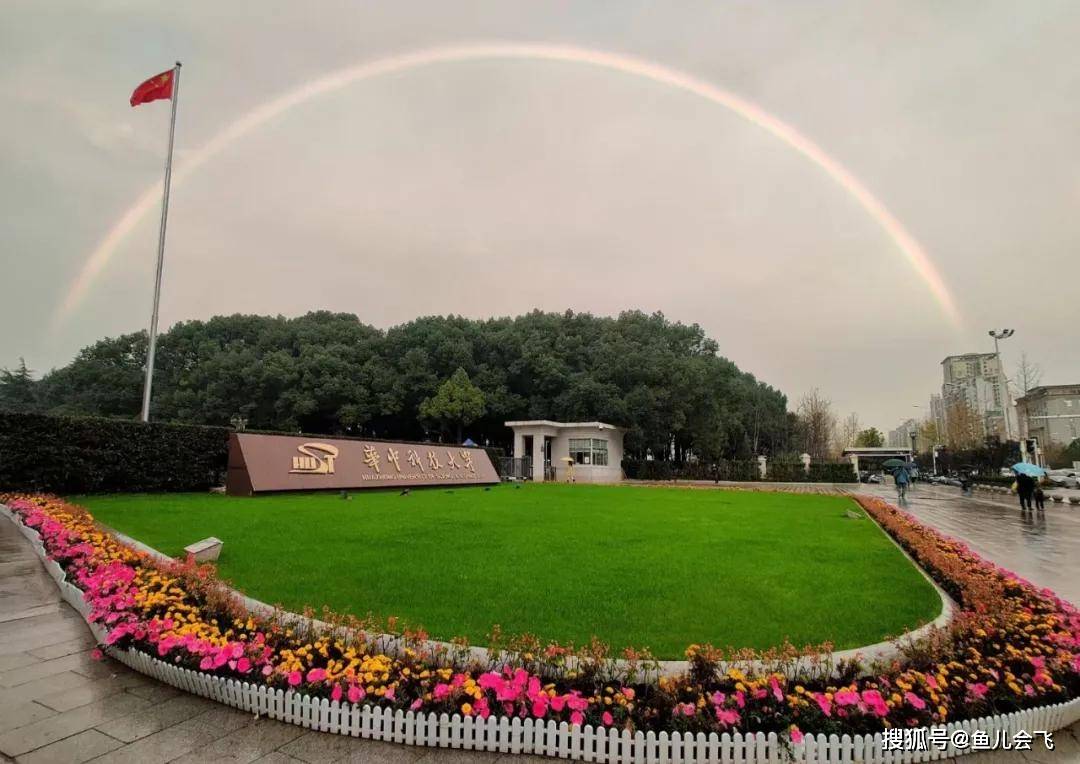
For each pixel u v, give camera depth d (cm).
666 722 335
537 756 330
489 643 462
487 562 760
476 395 4062
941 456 5231
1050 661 412
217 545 736
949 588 668
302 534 939
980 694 361
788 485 3741
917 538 948
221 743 334
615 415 4022
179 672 399
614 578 684
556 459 3891
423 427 4406
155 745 330
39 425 1355
